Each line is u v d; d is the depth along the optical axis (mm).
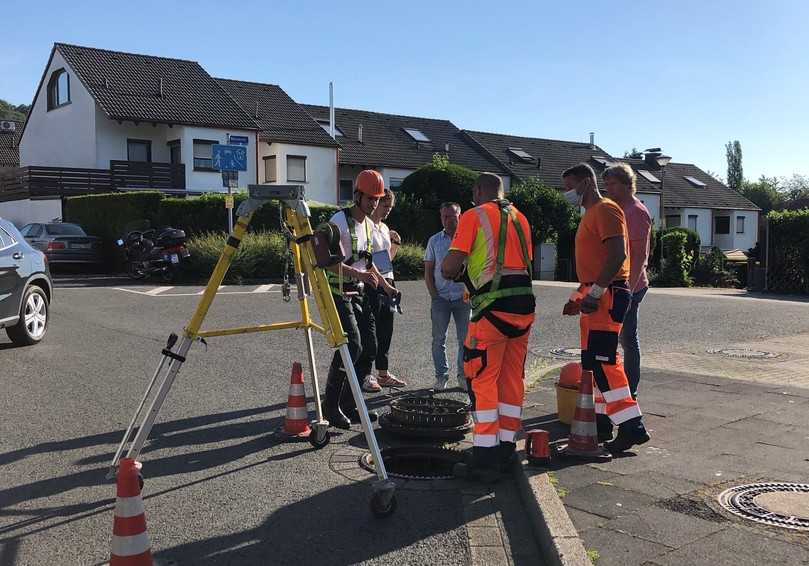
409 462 5359
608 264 4750
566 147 45344
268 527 3965
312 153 32781
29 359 8469
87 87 29047
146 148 30172
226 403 6613
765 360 8727
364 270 6094
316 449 5348
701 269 26016
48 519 4055
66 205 26516
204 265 18688
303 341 9836
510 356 4758
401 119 40438
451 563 3555
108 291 15969
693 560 3254
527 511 4191
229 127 30391
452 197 27188
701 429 5457
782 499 3994
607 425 5281
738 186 86500
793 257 19625
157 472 4836
